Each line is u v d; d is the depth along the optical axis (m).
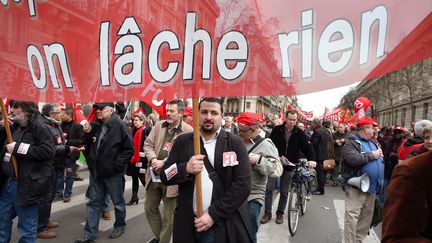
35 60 2.86
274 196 8.25
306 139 5.95
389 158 7.86
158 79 2.49
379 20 1.90
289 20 2.13
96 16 2.65
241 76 2.27
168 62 2.45
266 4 2.18
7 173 3.76
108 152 4.68
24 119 3.74
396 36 1.85
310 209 7.33
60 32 2.76
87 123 5.14
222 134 2.68
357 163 4.33
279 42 2.16
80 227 5.46
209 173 2.57
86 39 2.69
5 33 2.95
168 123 4.49
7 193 3.83
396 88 32.69
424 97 30.56
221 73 2.31
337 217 6.76
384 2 1.88
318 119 10.02
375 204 4.49
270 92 2.19
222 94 2.31
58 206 6.62
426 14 1.77
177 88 2.44
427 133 4.66
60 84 2.80
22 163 3.66
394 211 1.44
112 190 4.89
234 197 2.49
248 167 2.61
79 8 2.69
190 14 2.37
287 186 6.02
